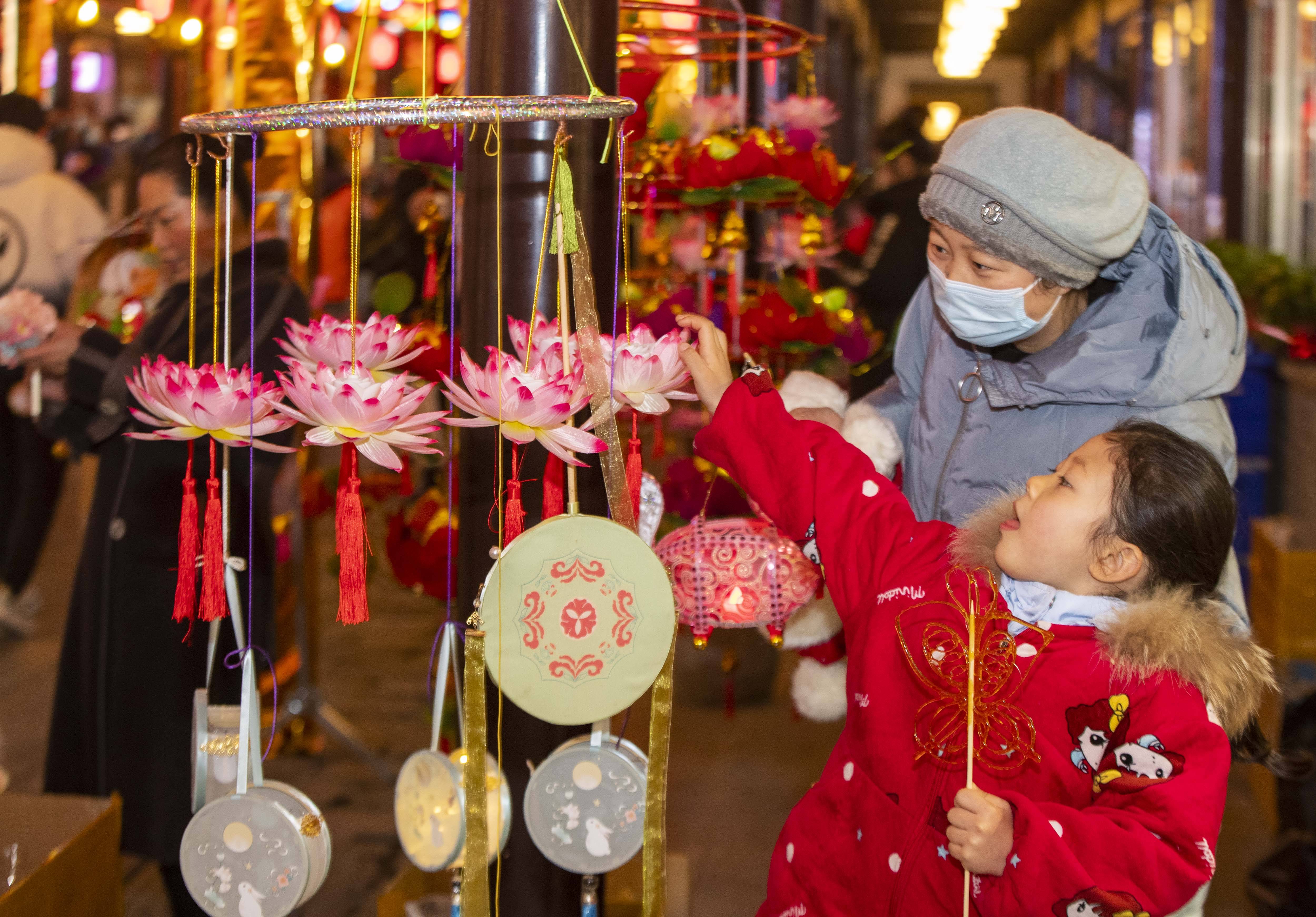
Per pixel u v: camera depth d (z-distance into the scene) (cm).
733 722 365
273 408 122
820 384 171
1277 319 412
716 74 265
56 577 503
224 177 215
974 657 118
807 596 158
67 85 557
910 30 1525
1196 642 112
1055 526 118
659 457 240
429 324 199
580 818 131
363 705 377
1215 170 734
